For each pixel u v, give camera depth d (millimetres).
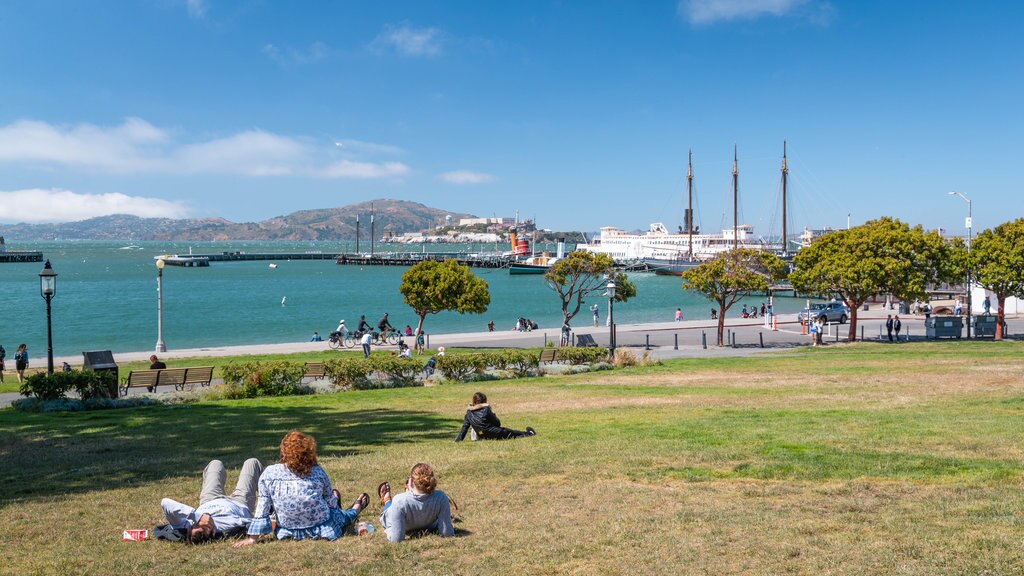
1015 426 14977
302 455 7844
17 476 11898
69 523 8641
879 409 18812
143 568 6824
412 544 7531
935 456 11867
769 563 6766
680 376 29750
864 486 9984
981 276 47344
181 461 12922
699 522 8266
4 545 7742
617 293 54281
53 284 26438
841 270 47000
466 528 8211
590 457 12445
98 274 191875
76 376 24156
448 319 84125
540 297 120500
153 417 20422
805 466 11320
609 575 6562
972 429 14617
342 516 8023
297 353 45656
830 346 45625
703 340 46812
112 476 11688
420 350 46562
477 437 15094
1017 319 63812
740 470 11211
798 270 51688
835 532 7770
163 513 8305
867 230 48969
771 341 50688
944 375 27422
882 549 7039
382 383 28469
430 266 49531
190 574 6668
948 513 8398
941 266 48375
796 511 8711
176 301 110812
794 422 16406
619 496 9688
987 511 8445
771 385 25891
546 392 24953
